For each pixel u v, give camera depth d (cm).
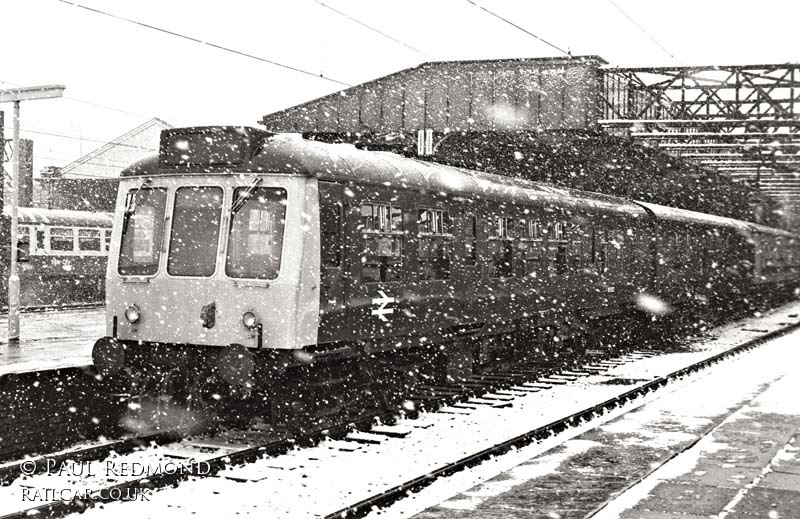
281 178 1028
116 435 1158
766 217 5428
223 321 1041
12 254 1584
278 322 1014
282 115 2981
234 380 995
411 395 1349
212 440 1055
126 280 1102
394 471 915
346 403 1166
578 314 1925
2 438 1005
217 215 1055
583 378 1684
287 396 1058
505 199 1532
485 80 2692
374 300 1150
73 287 2841
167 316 1074
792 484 806
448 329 1377
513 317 1572
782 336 2747
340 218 1085
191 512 760
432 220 1298
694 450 955
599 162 3122
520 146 2891
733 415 1165
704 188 3872
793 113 2400
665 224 2467
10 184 3741
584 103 2547
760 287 4031
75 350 1377
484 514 720
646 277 2319
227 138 1052
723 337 2709
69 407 1098
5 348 1410
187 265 1067
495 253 1502
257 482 862
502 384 1504
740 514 711
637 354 2153
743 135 2498
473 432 1134
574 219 1844
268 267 1025
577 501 756
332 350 1080
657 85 2525
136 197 1110
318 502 789
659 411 1208
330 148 1110
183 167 1074
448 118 2736
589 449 964
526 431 1140
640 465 888
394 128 2819
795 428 1073
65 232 2825
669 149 2866
